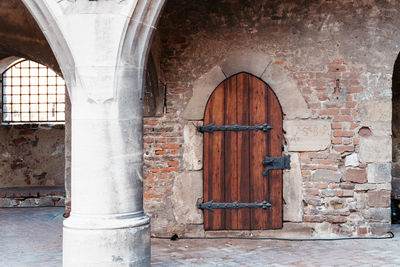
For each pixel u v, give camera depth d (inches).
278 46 288.0
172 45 289.6
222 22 288.8
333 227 288.0
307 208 288.7
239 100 288.5
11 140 455.8
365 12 286.2
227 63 288.2
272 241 280.8
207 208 288.5
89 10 197.2
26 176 456.8
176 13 288.5
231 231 289.4
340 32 287.1
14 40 312.5
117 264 196.9
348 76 287.7
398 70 355.9
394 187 354.0
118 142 199.8
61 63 204.2
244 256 248.1
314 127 287.9
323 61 288.0
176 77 289.7
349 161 288.0
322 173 288.0
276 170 288.0
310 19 287.3
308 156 288.7
